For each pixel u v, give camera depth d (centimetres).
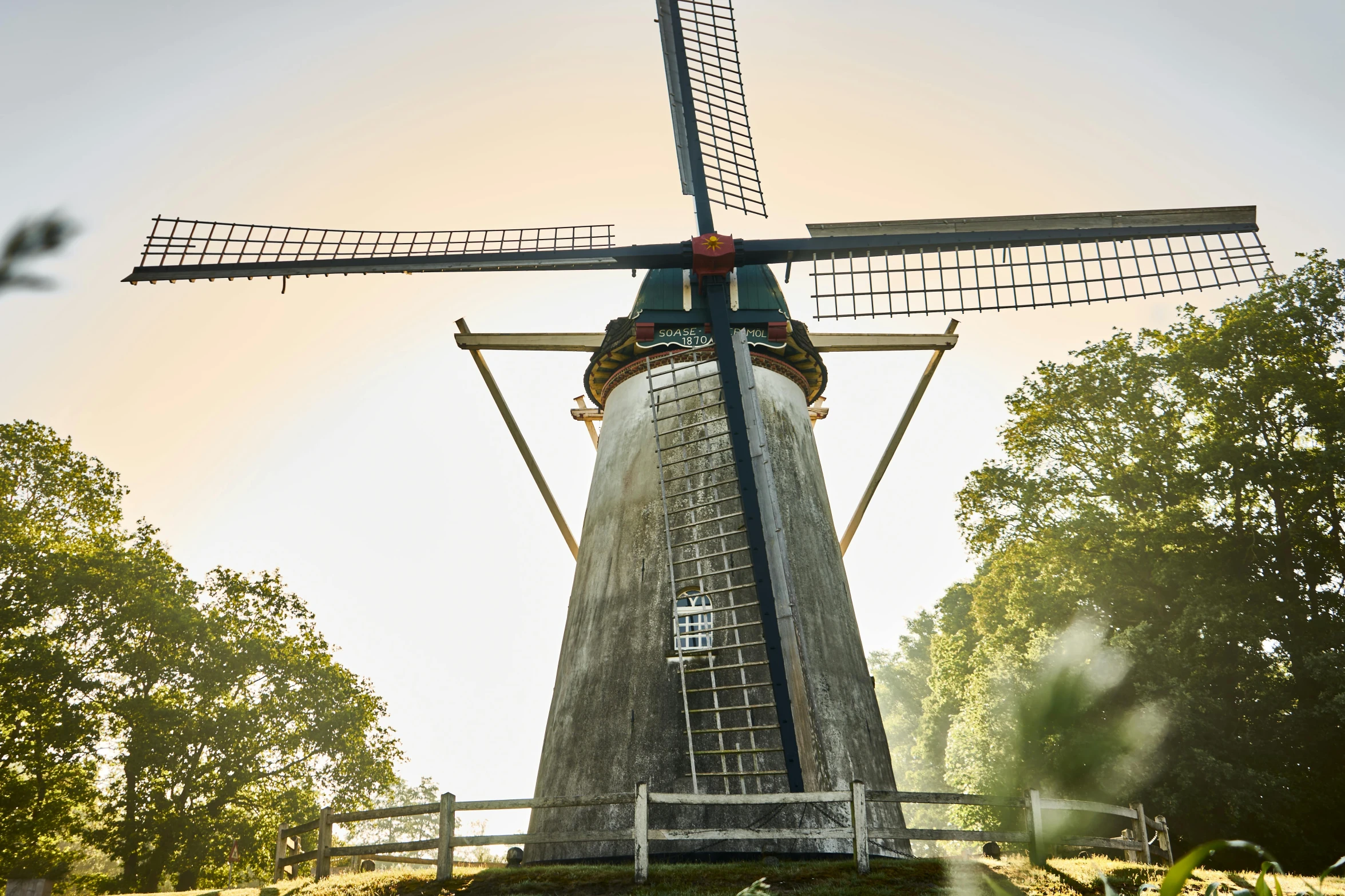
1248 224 1847
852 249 1817
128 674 2838
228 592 3186
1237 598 2281
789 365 1914
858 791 1073
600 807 1443
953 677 3744
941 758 4691
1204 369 2584
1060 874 1084
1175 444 2633
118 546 3069
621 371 1922
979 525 2978
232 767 2881
